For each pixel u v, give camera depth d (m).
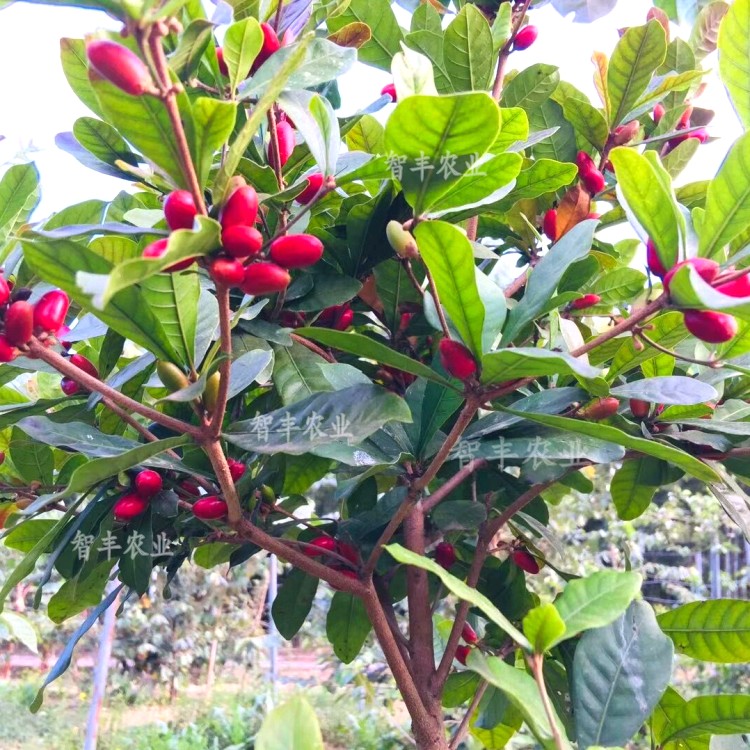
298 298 1.29
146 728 6.44
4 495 1.65
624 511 1.79
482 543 1.45
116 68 0.68
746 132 0.89
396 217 1.26
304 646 8.01
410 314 1.48
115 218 1.60
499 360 0.87
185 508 1.34
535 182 1.35
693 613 1.30
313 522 1.80
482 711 1.73
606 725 1.02
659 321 1.23
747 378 1.41
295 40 1.28
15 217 1.23
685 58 1.93
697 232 1.03
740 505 1.35
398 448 1.21
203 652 7.32
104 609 1.42
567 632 0.87
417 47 1.61
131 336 0.93
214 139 0.80
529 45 1.65
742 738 1.31
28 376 1.96
